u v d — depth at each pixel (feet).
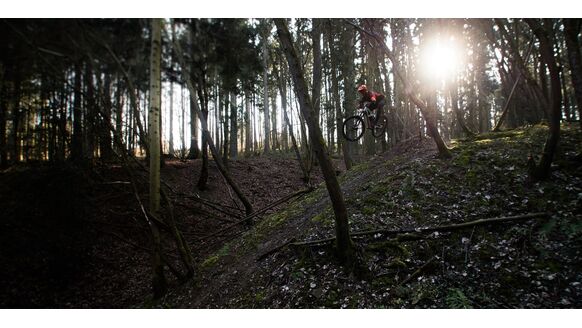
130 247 30.63
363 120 34.65
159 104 19.30
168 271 27.35
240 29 23.61
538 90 31.32
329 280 17.58
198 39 21.75
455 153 27.55
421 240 18.56
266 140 73.92
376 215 22.06
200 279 22.70
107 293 24.59
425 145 35.73
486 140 29.40
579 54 17.51
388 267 17.30
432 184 23.59
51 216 25.89
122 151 22.98
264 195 49.01
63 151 30.17
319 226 23.16
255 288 19.38
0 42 15.83
